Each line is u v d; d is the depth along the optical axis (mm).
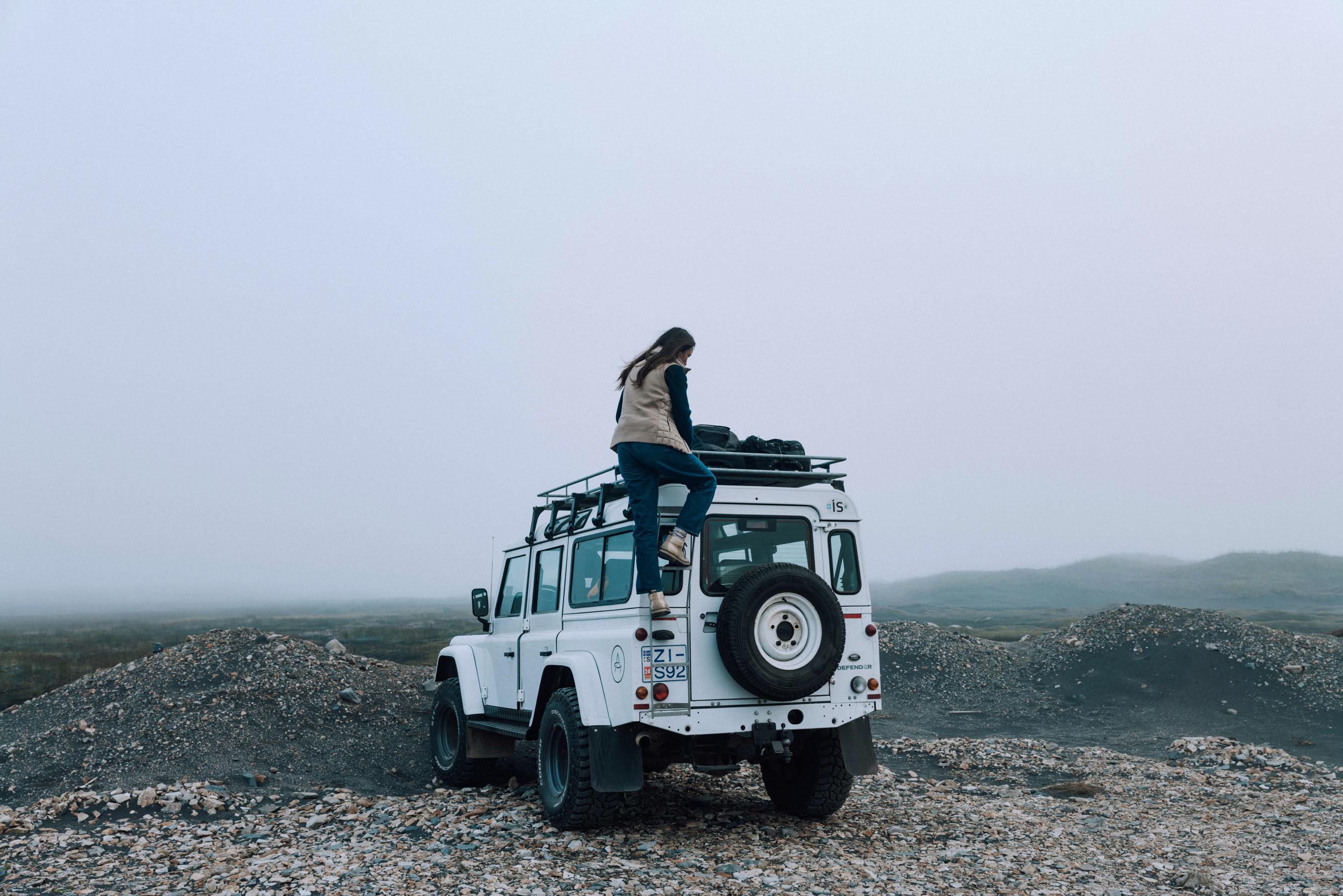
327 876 5344
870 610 6430
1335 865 5676
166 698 10172
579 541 7195
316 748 9469
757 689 5734
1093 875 5395
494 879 5176
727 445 6758
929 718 14219
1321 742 11812
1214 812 7477
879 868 5473
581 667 6258
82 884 5562
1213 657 15672
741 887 5039
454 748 8750
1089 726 13578
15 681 24031
